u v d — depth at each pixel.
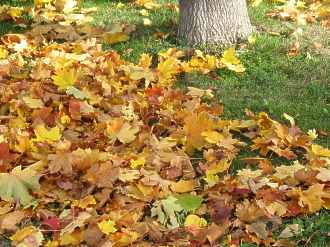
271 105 5.63
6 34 6.88
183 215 4.29
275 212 4.21
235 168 4.82
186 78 6.11
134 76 5.78
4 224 4.08
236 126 5.25
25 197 4.27
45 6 7.71
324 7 7.91
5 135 4.86
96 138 4.94
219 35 6.56
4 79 5.78
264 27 7.11
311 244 4.05
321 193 4.28
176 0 8.10
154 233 4.02
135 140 4.91
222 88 5.96
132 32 7.07
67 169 4.44
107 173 4.36
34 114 5.14
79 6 7.95
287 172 4.55
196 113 5.23
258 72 6.20
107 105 5.39
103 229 3.90
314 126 5.36
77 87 5.54
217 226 4.01
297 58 6.46
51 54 6.21
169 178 4.57
